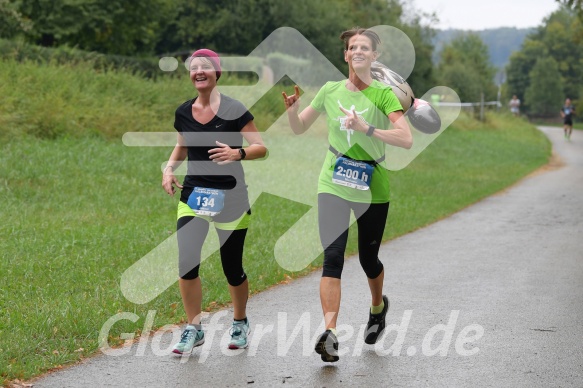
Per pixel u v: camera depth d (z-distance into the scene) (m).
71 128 20.11
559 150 41.44
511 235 12.82
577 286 8.84
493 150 35.12
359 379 5.64
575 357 6.18
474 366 5.95
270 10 46.31
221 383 5.53
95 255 9.53
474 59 92.38
